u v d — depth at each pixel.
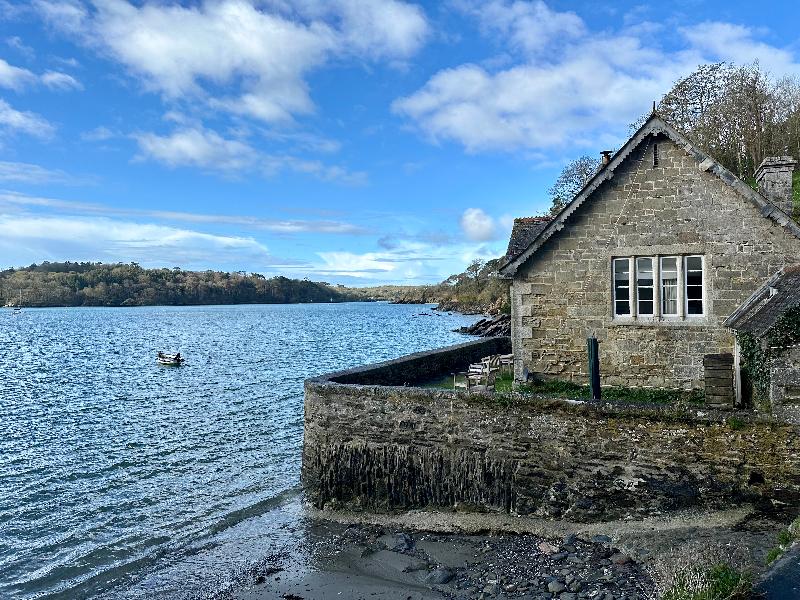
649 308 17.31
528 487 14.16
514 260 18.25
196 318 151.62
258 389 36.47
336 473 16.14
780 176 16.80
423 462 15.18
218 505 17.31
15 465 21.19
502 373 21.94
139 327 112.88
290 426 26.61
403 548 13.32
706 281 16.69
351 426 15.98
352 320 126.81
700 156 16.53
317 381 16.67
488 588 11.20
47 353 63.62
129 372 46.28
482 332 74.12
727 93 46.59
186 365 49.97
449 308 151.25
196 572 13.15
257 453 22.45
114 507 17.23
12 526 15.95
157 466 20.97
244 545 14.45
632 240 17.27
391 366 20.39
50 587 12.74
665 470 12.98
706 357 15.05
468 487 14.75
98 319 148.50
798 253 15.88
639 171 17.19
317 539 14.43
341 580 12.16
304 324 115.38
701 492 12.73
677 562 9.55
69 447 23.47
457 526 14.21
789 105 45.75
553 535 13.21
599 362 17.48
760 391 13.41
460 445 14.80
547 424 13.96
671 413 12.88
